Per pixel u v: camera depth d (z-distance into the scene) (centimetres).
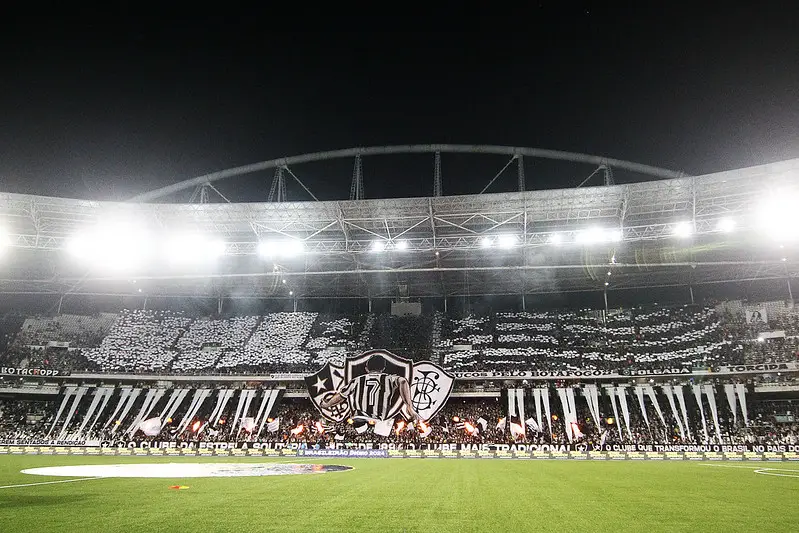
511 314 6159
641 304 6181
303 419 4938
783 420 4372
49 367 5250
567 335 5616
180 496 1449
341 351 5562
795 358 4547
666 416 4606
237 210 4288
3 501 1338
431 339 5759
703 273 5266
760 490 1723
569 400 4778
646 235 4353
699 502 1416
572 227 4466
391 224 4450
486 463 3344
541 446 4250
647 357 5062
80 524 1019
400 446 4444
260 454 4366
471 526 1046
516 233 4462
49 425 4916
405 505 1313
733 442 4234
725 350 4878
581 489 1734
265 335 5872
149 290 6075
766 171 3538
